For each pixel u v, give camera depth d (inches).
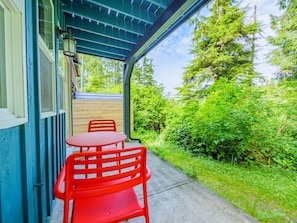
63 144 110.3
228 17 255.4
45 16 64.5
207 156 143.5
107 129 123.7
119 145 161.3
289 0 173.8
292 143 122.2
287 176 102.3
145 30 122.0
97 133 87.0
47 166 59.0
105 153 35.5
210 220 57.9
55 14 78.8
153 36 110.1
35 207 45.0
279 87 149.9
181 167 107.5
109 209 41.9
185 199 70.9
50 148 64.8
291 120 128.7
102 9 105.7
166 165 111.3
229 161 134.0
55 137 75.8
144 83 423.8
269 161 126.6
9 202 29.8
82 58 590.6
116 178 38.1
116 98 265.1
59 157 88.0
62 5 94.8
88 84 577.3
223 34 261.4
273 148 126.3
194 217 59.4
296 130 126.5
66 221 34.0
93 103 209.9
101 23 115.6
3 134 27.7
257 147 130.7
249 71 233.1
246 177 99.7
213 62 275.9
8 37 33.7
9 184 29.9
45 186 55.8
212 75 277.7
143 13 102.7
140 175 42.4
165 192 76.5
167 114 250.7
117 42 147.7
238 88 147.2
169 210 63.2
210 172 105.0
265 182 92.4
